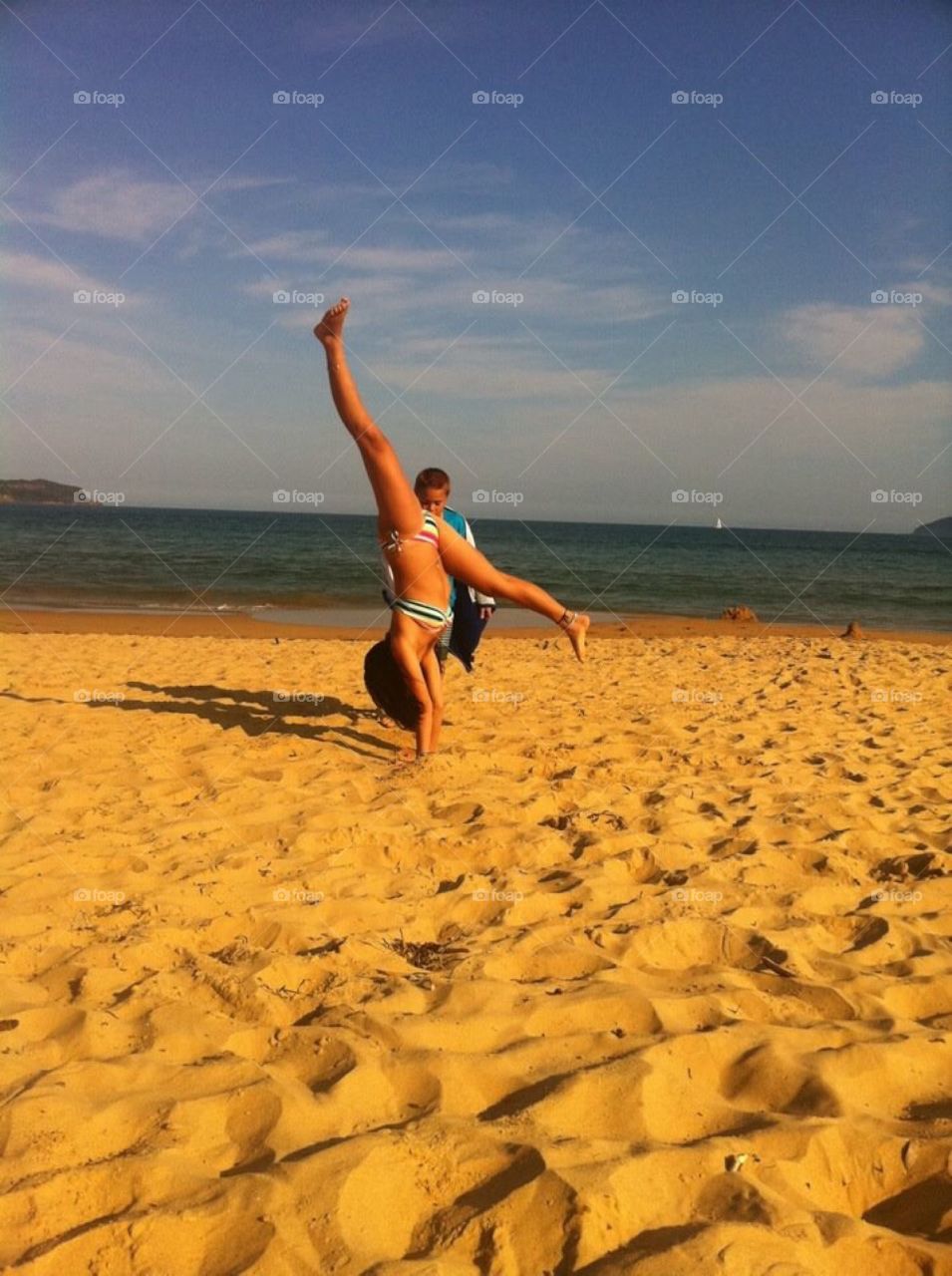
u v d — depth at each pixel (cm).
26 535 5162
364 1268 218
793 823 554
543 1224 231
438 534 663
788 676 1146
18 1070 292
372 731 772
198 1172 247
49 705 838
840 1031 331
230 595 2631
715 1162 256
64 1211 234
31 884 443
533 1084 293
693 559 4984
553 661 1267
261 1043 314
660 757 710
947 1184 256
